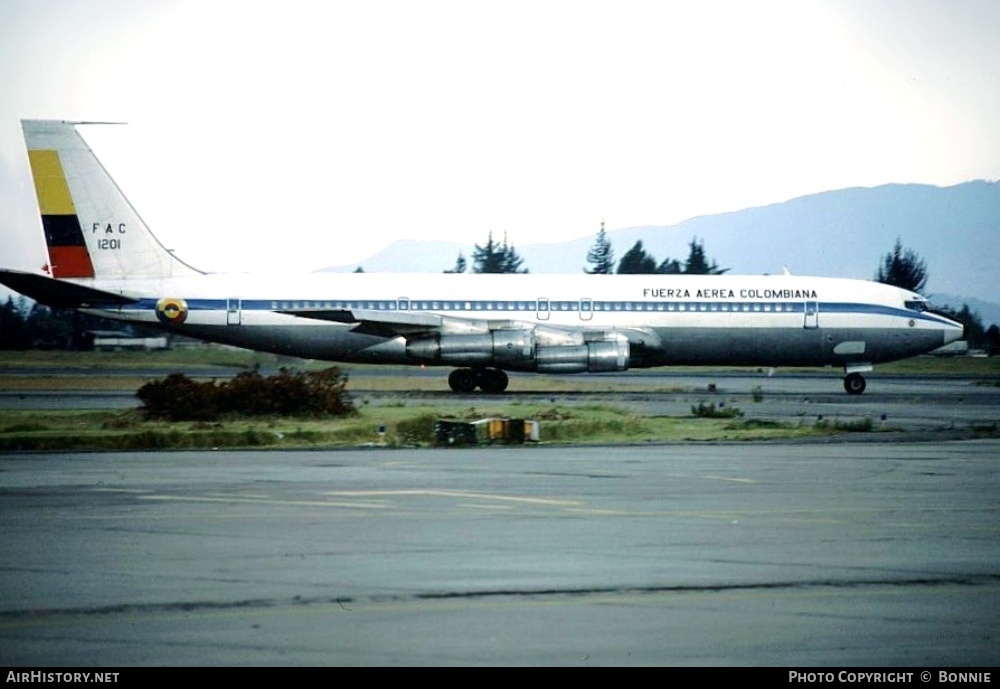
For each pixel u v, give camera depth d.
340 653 19.52
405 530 30.17
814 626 21.28
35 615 21.70
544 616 21.78
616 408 67.94
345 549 27.69
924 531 30.38
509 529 30.34
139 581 24.34
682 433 57.53
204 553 27.19
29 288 87.12
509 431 53.19
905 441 53.88
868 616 21.95
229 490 37.09
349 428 56.28
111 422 58.69
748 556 27.09
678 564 26.22
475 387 88.94
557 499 35.47
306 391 62.69
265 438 53.12
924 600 23.14
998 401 82.50
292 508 33.53
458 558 26.73
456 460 45.91
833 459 46.53
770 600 23.06
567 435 55.44
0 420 58.44
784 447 51.19
